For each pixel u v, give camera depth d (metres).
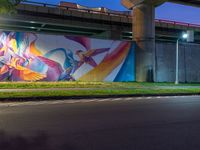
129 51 37.09
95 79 34.12
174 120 9.59
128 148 6.20
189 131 7.94
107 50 35.19
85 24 50.19
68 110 11.85
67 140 6.80
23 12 45.06
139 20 38.12
